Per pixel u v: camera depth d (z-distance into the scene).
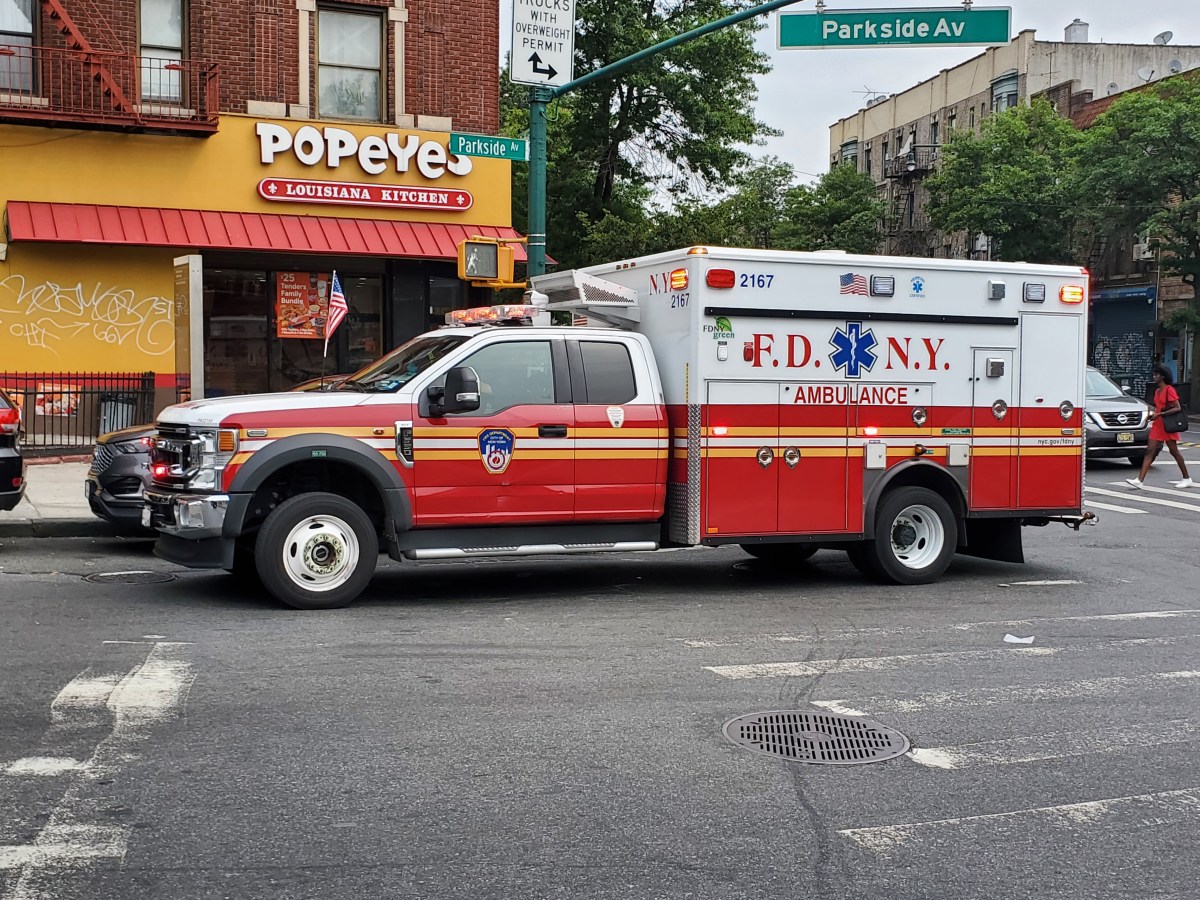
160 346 19.31
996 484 10.71
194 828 4.54
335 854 4.32
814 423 9.95
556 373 9.39
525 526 9.30
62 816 4.62
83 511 13.13
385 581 10.22
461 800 4.89
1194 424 37.09
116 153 18.75
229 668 6.91
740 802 4.95
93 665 6.92
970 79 60.56
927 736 5.92
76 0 18.64
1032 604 9.66
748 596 9.83
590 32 29.56
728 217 29.02
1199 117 37.47
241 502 8.48
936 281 10.36
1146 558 12.42
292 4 19.67
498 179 21.11
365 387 9.30
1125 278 46.56
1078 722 6.21
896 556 10.41
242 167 19.47
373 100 20.53
